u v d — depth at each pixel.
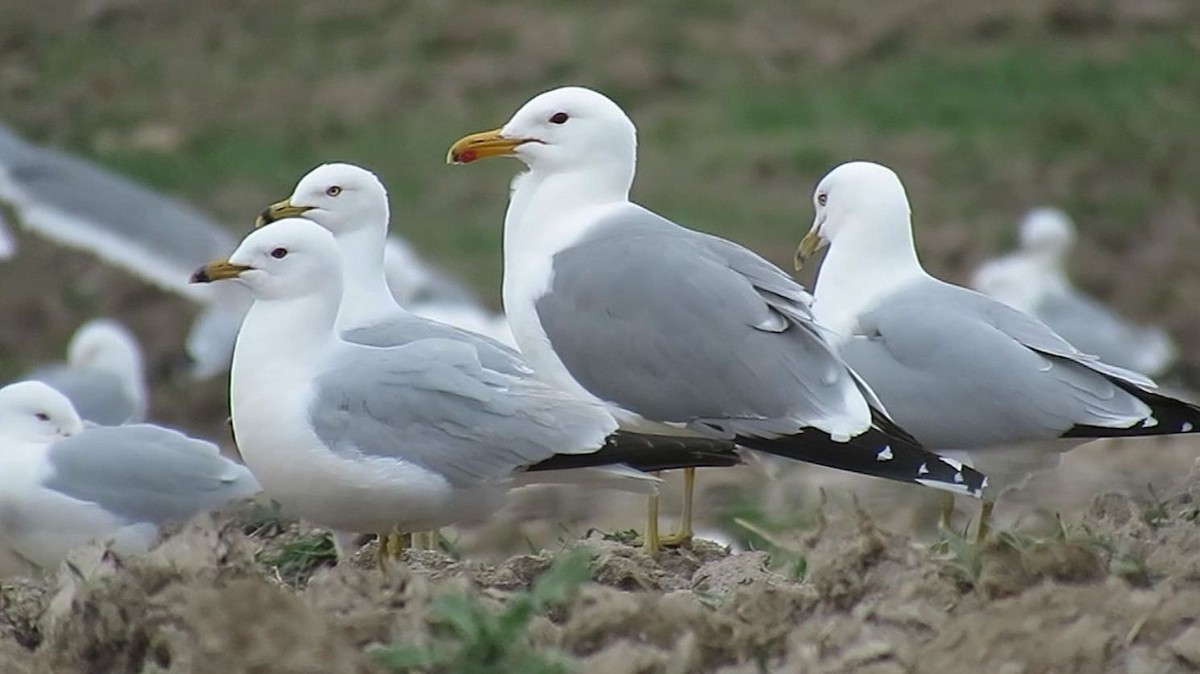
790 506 18.03
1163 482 18.09
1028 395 12.35
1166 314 27.91
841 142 32.50
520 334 12.84
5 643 10.05
